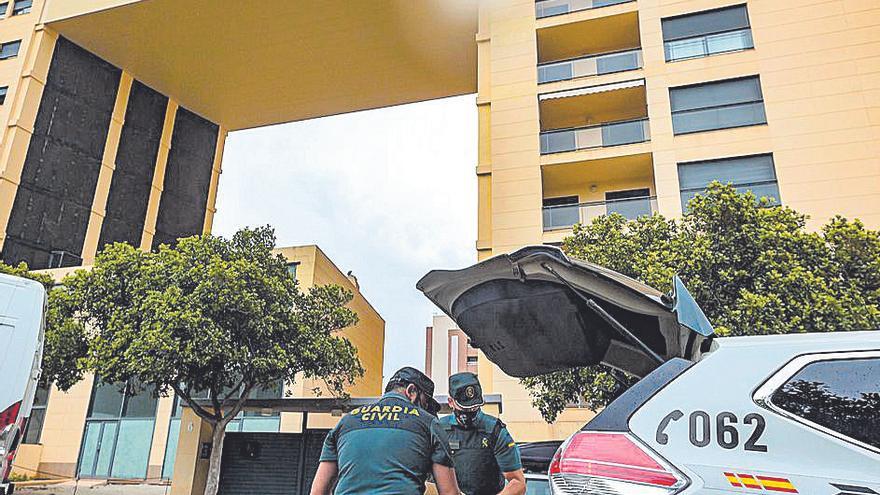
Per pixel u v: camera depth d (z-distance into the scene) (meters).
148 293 15.49
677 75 19.53
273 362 15.45
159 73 31.47
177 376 15.11
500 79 21.48
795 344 2.45
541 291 3.80
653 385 2.45
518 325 4.00
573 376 11.66
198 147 34.41
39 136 27.34
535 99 20.80
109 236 28.86
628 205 18.70
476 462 3.65
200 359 14.70
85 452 23.44
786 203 17.11
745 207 11.55
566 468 2.34
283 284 17.19
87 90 29.61
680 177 18.34
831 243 11.12
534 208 19.48
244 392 16.06
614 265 11.77
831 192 16.86
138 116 31.50
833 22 18.53
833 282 10.42
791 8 19.16
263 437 16.73
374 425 2.93
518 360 4.24
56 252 26.70
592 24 21.34
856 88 17.66
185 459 16.12
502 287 3.92
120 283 16.34
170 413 23.09
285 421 22.22
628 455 2.27
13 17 29.69
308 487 16.06
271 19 27.28
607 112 21.78
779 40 18.89
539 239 19.06
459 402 3.74
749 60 18.97
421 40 28.14
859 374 2.32
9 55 28.84
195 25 27.89
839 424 2.21
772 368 2.38
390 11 26.30
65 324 16.38
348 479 2.82
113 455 23.11
